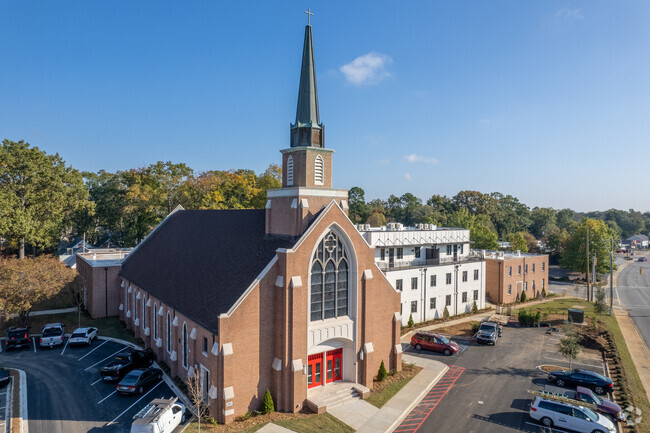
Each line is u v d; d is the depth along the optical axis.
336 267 31.88
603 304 59.00
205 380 29.25
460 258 64.06
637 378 37.56
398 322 36.50
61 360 38.16
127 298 48.97
